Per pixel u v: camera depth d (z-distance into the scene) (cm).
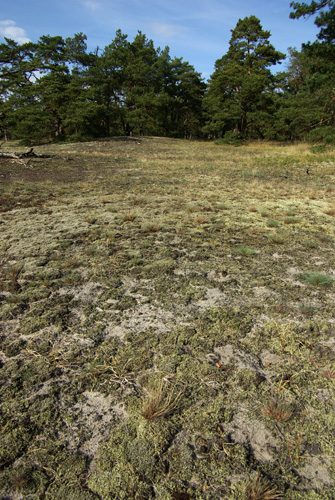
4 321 315
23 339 289
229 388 238
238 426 209
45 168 1565
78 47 4475
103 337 292
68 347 279
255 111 3712
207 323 309
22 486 175
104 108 3622
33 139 3856
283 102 3609
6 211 716
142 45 4606
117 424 211
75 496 171
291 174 1461
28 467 185
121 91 4731
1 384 241
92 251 464
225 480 178
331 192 1000
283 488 175
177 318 318
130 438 201
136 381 245
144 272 410
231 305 340
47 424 210
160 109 4472
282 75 4484
